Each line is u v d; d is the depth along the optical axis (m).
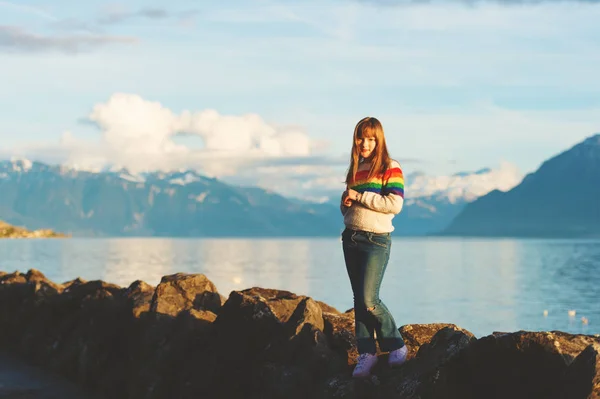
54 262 96.69
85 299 11.24
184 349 8.87
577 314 41.84
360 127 6.51
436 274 80.69
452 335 6.50
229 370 7.97
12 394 9.70
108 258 112.50
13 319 13.09
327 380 6.71
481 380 5.82
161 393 8.70
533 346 5.58
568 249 186.38
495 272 84.31
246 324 8.06
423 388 5.98
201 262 102.62
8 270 76.69
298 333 7.48
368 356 6.62
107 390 9.69
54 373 10.90
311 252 156.62
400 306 46.22
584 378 5.02
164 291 9.71
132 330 9.63
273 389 7.00
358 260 6.65
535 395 5.52
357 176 6.63
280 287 58.25
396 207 6.39
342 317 8.12
